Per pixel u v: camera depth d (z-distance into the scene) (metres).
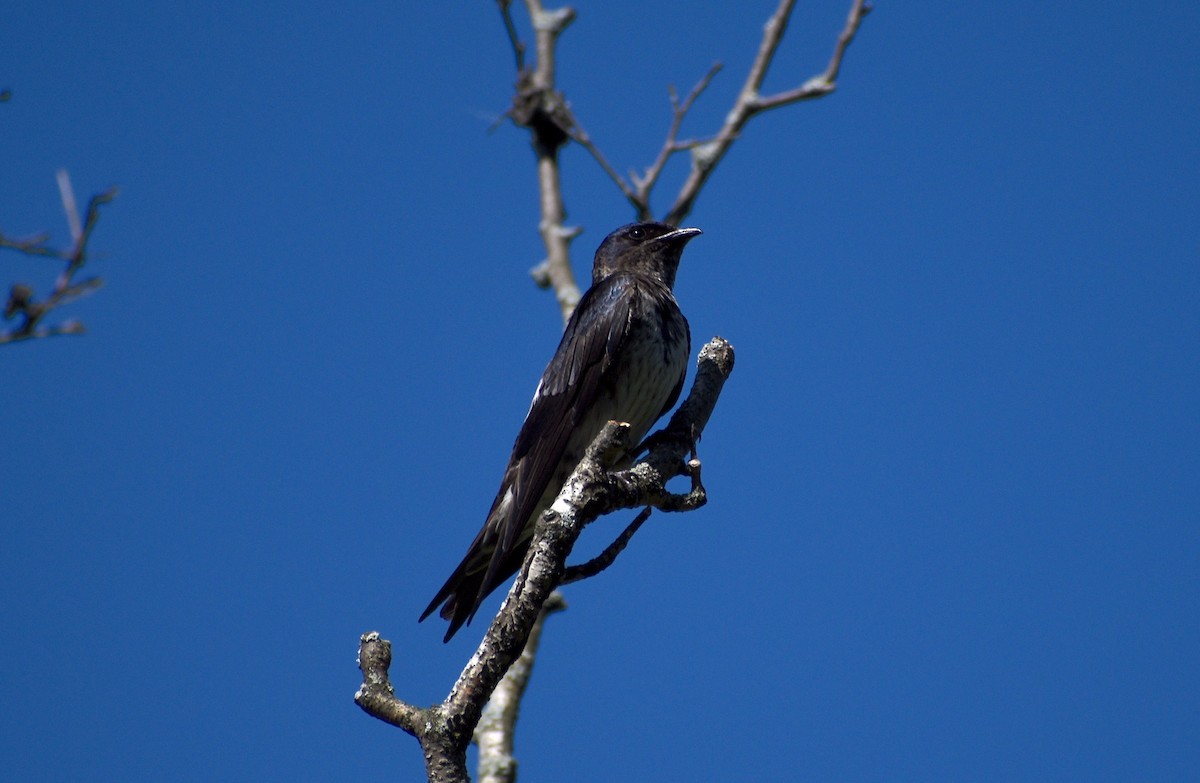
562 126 14.63
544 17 16.30
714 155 15.05
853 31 14.95
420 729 6.30
